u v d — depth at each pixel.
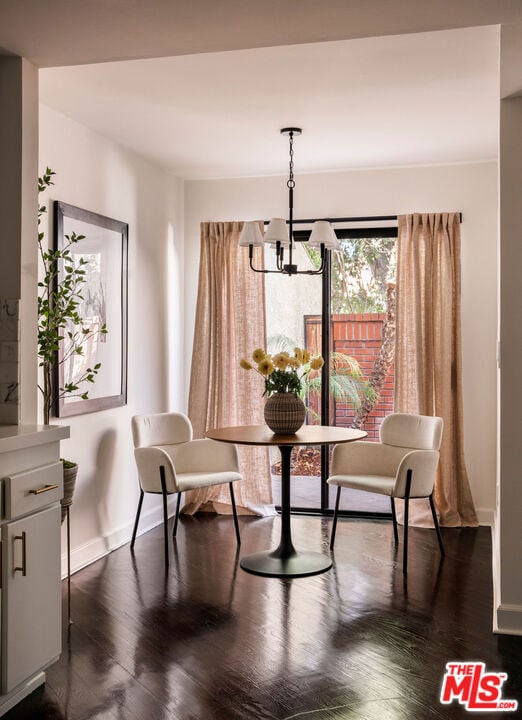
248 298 5.77
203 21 2.66
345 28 2.73
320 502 5.84
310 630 3.37
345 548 4.78
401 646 3.18
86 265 4.43
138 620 3.50
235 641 3.24
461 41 3.23
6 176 3.04
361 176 5.68
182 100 4.02
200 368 5.78
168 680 2.86
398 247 5.48
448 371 5.34
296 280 5.88
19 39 2.83
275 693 2.75
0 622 2.56
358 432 4.52
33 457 2.78
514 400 3.36
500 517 3.38
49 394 3.73
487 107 4.19
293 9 2.55
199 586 4.00
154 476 4.47
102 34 2.78
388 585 4.03
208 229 5.80
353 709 2.63
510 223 3.36
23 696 2.72
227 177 5.93
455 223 5.40
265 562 4.36
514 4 2.52
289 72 3.61
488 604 3.74
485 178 5.45
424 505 5.39
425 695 2.73
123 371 4.94
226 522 5.53
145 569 4.32
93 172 4.57
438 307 5.39
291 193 4.99
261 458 5.76
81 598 3.82
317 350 5.86
